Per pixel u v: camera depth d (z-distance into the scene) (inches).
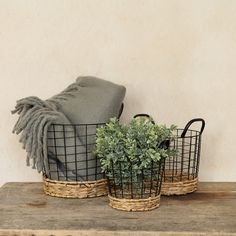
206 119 54.6
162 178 44.7
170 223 38.0
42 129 44.1
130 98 54.9
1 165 56.7
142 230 36.2
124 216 40.1
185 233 35.7
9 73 55.6
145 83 54.6
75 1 54.2
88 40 54.6
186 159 53.1
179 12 53.4
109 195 43.0
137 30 54.1
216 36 53.5
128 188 41.6
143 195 41.8
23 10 54.7
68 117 46.6
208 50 53.7
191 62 54.0
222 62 53.8
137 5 53.7
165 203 44.5
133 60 54.4
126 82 54.7
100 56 54.7
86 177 46.5
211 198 46.4
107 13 54.1
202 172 55.3
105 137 41.0
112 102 47.2
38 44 55.1
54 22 54.7
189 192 48.0
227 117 54.4
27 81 55.6
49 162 46.3
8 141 56.4
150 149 39.9
